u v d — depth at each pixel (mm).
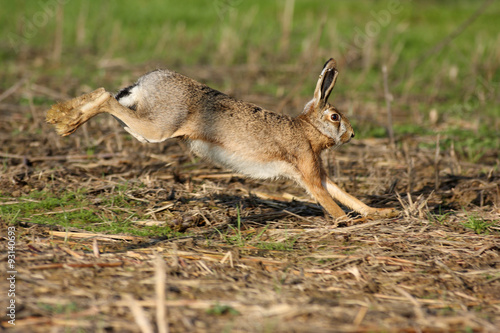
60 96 30266
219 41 44312
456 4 63250
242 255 13414
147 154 21750
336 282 12195
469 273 12883
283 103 27672
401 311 10805
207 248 13734
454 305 11305
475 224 15719
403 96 34688
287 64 40312
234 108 15562
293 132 16203
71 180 18812
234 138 15453
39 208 16297
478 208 17578
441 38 48000
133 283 11438
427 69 40844
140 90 14859
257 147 15648
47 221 15148
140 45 43062
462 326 10219
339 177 20469
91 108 14156
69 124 14078
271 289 11617
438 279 12586
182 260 12711
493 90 34719
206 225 15789
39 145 22656
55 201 16703
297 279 12219
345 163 22734
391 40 45562
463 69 40656
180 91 14977
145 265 12375
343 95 34656
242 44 43906
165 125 14805
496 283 12492
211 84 35219
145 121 14688
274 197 18594
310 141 16750
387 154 23688
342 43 40750
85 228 14836
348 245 14430
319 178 16609
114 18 48625
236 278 12086
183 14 50375
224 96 15695
